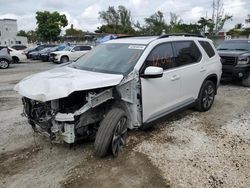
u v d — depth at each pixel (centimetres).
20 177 338
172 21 4966
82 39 6009
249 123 527
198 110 589
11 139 448
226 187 316
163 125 509
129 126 410
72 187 317
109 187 315
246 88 879
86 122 366
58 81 345
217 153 397
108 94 370
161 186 317
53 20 4772
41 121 362
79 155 390
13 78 1159
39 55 2384
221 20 3142
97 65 437
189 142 434
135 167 357
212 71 582
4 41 5738
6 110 618
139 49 431
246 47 991
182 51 501
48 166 363
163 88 443
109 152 380
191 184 320
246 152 401
